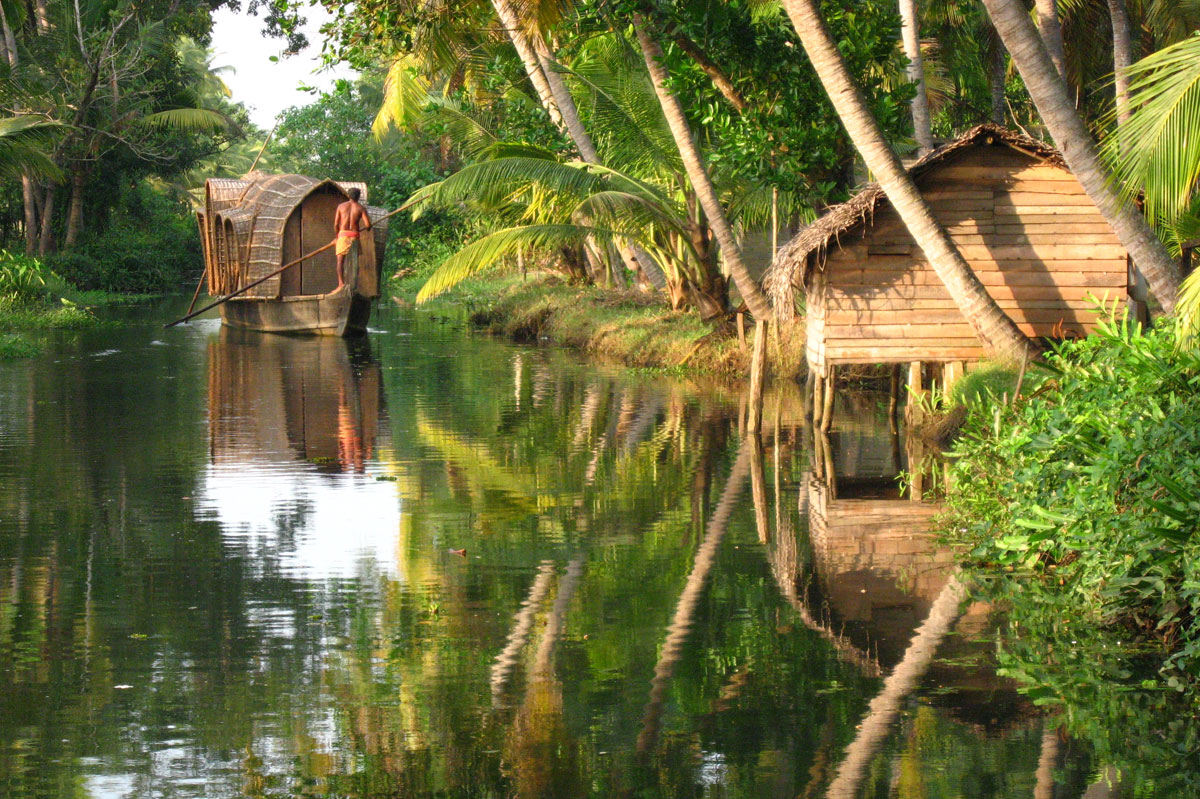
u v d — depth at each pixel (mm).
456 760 5746
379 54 18344
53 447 14102
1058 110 11305
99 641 7469
